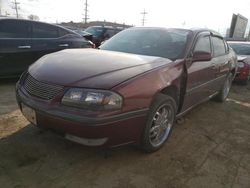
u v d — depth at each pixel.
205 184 2.66
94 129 2.32
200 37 4.01
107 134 2.41
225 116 4.80
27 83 2.85
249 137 3.91
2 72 5.41
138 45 3.80
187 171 2.84
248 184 2.73
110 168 2.75
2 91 5.16
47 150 2.96
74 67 2.72
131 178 2.62
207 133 3.91
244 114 5.05
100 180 2.55
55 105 2.46
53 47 6.16
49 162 2.76
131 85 2.53
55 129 2.52
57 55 3.21
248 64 7.98
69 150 2.99
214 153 3.30
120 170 2.74
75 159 2.85
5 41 5.35
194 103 4.06
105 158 2.91
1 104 4.35
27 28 5.77
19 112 4.01
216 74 4.58
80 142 2.45
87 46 6.99
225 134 3.94
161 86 2.84
